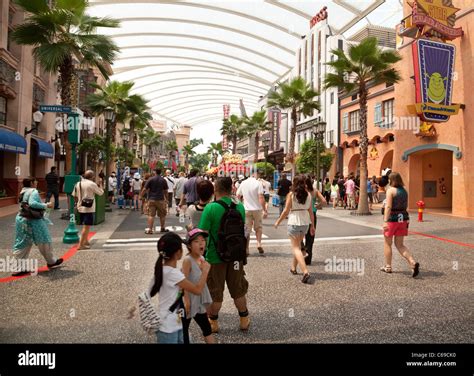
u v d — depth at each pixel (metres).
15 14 18.75
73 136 9.92
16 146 16.75
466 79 15.02
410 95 18.58
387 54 15.99
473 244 9.19
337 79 17.22
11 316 4.34
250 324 4.18
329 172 31.55
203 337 3.86
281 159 49.78
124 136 24.75
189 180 9.91
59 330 3.96
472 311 4.57
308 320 4.30
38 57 12.88
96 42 13.73
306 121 40.09
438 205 19.69
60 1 12.82
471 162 14.75
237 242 3.84
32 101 20.14
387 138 23.78
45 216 6.37
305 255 6.58
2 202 16.61
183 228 11.75
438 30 14.72
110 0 37.69
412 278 6.12
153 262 7.09
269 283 5.81
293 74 45.91
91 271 6.39
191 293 3.24
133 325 4.10
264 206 8.24
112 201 21.09
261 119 46.19
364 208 16.67
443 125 16.27
